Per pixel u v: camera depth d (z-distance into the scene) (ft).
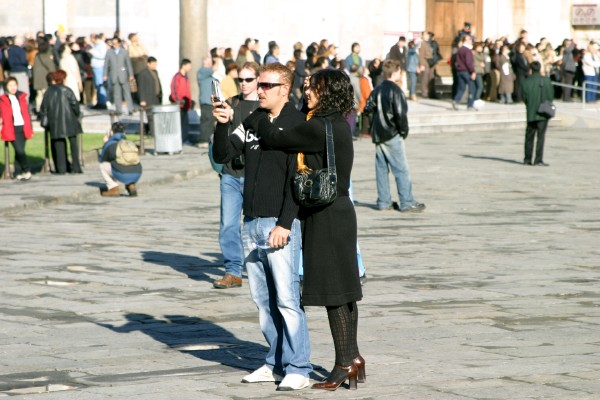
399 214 72.64
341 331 30.83
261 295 31.89
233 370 33.30
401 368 33.09
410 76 162.09
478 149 120.37
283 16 167.02
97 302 44.19
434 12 187.83
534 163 104.53
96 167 100.89
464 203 78.28
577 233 64.34
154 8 153.69
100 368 33.45
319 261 30.40
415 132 140.77
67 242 60.29
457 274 50.57
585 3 203.82
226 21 164.14
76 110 93.71
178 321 40.68
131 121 127.54
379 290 46.47
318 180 29.68
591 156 114.01
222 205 47.06
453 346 36.14
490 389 30.53
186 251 57.36
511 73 164.66
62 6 160.45
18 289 46.85
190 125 125.39
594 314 41.73
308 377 31.17
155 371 33.09
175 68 154.51
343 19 172.35
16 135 87.97
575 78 179.93
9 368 33.42
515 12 200.34
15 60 129.18
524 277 49.83
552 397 29.68
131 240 61.11
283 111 31.19
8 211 73.05
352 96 30.89
